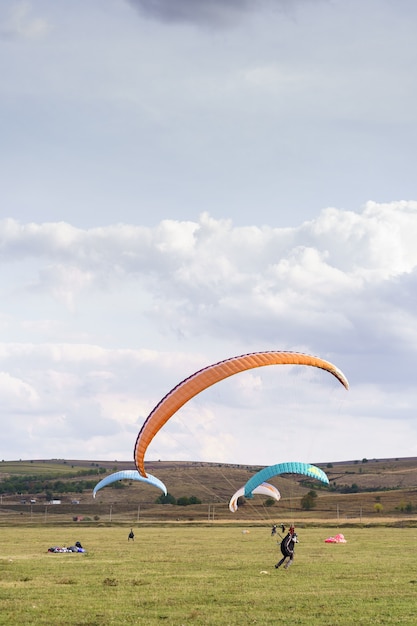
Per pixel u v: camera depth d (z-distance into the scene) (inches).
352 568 1756.9
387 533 4069.9
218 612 1074.1
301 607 1115.9
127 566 1851.6
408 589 1332.4
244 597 1222.3
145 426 1867.6
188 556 2233.0
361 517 6535.4
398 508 6968.5
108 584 1417.3
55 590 1331.2
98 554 2352.4
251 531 4544.8
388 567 1784.0
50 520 7293.3
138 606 1136.8
